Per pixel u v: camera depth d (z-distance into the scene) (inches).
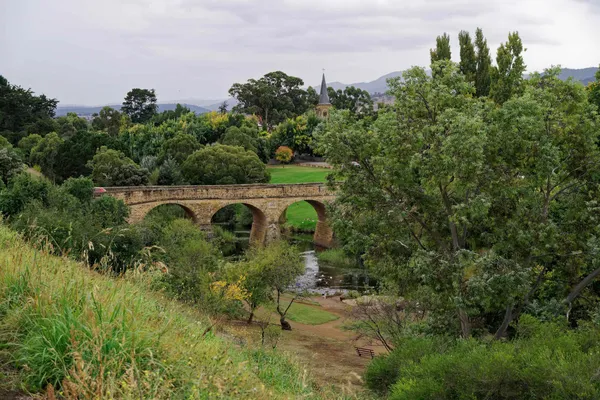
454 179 919.7
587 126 942.4
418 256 950.4
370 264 1043.3
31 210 1222.3
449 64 997.2
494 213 940.0
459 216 875.4
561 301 934.4
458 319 1029.8
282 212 3233.3
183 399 295.4
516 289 829.2
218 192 2893.7
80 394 260.4
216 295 1234.0
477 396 612.4
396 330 1175.6
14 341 303.4
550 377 570.3
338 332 1536.7
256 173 3486.7
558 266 981.8
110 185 2977.4
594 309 999.0
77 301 329.4
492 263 862.5
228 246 2910.9
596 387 554.3
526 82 1016.9
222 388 306.0
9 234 506.9
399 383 656.4
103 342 299.4
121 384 276.1
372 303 1349.7
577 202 945.5
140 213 2591.0
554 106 940.6
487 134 913.5
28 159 4074.8
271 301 1600.6
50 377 282.2
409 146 936.3
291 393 453.7
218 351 378.3
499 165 927.0
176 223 2209.6
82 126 5836.6
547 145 879.7
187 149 3814.0
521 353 634.8
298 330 1510.8
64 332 296.5
